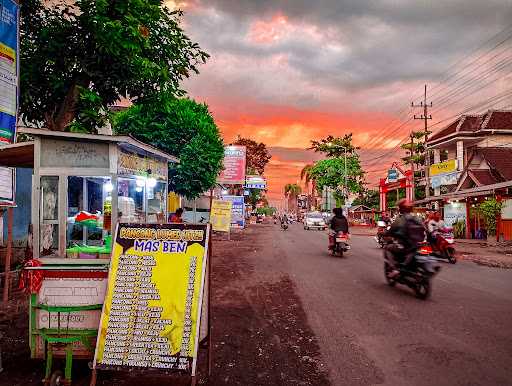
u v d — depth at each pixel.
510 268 12.69
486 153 29.61
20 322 6.33
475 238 26.55
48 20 11.57
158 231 4.19
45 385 4.11
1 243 11.94
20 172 12.46
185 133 21.02
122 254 4.16
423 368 4.56
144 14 10.98
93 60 11.27
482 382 4.17
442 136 36.88
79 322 4.32
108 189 5.58
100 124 11.51
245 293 8.84
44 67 11.46
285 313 7.08
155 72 11.72
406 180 41.00
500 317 6.71
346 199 55.78
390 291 9.03
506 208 23.62
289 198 144.38
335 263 13.95
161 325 3.93
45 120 12.20
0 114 8.01
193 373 3.78
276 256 16.16
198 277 4.03
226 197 36.84
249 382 4.26
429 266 8.05
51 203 5.36
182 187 21.83
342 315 6.93
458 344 5.34
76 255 4.67
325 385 4.16
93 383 3.87
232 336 5.80
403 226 8.94
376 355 4.99
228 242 23.36
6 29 8.19
